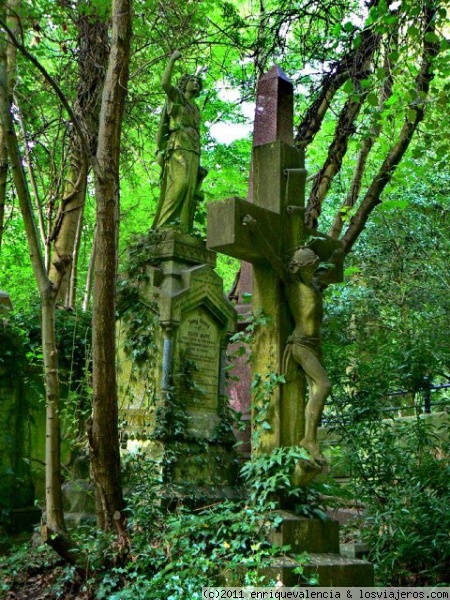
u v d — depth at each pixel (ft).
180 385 29.53
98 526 20.42
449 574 21.43
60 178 37.81
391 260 48.57
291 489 17.98
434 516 21.86
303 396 18.84
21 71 36.47
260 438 18.65
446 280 46.03
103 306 19.95
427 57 26.78
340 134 33.35
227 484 29.68
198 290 30.76
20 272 55.11
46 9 32.63
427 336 28.19
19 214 52.54
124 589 17.37
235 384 33.63
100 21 31.22
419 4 26.00
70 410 30.60
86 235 51.65
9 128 19.22
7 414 30.42
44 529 19.20
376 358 27.53
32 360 30.89
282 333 18.88
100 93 34.53
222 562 17.20
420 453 24.84
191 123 33.24
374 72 30.35
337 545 18.35
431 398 34.19
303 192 20.02
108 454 20.10
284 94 22.44
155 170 54.95
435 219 48.21
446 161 29.04
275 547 16.60
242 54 38.75
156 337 29.68
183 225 32.07
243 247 18.10
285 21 34.17
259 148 20.22
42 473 31.86
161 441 28.04
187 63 44.88
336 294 43.68
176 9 35.35
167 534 18.84
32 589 20.21
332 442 30.12
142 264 31.01
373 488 24.45
